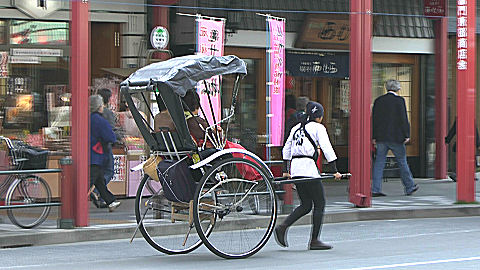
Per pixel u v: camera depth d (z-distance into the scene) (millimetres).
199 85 19562
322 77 26312
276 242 16141
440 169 27609
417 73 27891
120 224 17453
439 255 14367
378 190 23234
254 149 24969
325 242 16219
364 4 20641
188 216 14453
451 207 20688
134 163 21703
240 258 14258
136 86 14086
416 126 27953
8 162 18938
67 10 22938
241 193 14453
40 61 22547
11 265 13742
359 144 20609
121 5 23594
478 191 24109
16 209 16531
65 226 16766
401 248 15336
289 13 25594
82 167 16969
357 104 20609
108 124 19406
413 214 20266
